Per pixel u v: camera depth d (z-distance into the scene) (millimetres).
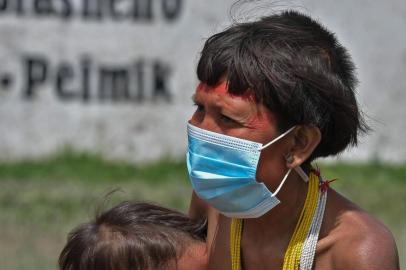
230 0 28312
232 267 6285
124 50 28156
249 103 5734
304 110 5758
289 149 5852
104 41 28031
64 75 27906
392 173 27734
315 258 5914
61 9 27828
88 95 28016
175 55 28391
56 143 27859
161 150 28281
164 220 6750
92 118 28016
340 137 5992
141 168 27188
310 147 5871
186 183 25719
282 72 5711
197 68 5969
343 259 5797
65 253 6801
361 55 29266
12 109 27672
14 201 22422
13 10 27609
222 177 5852
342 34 29109
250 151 5766
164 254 6527
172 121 28344
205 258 6578
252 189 5852
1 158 27422
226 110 5758
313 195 6004
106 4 28031
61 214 21109
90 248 6617
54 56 27844
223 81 5781
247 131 5758
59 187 24359
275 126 5770
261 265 6164
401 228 20578
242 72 5711
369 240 5762
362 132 6250
